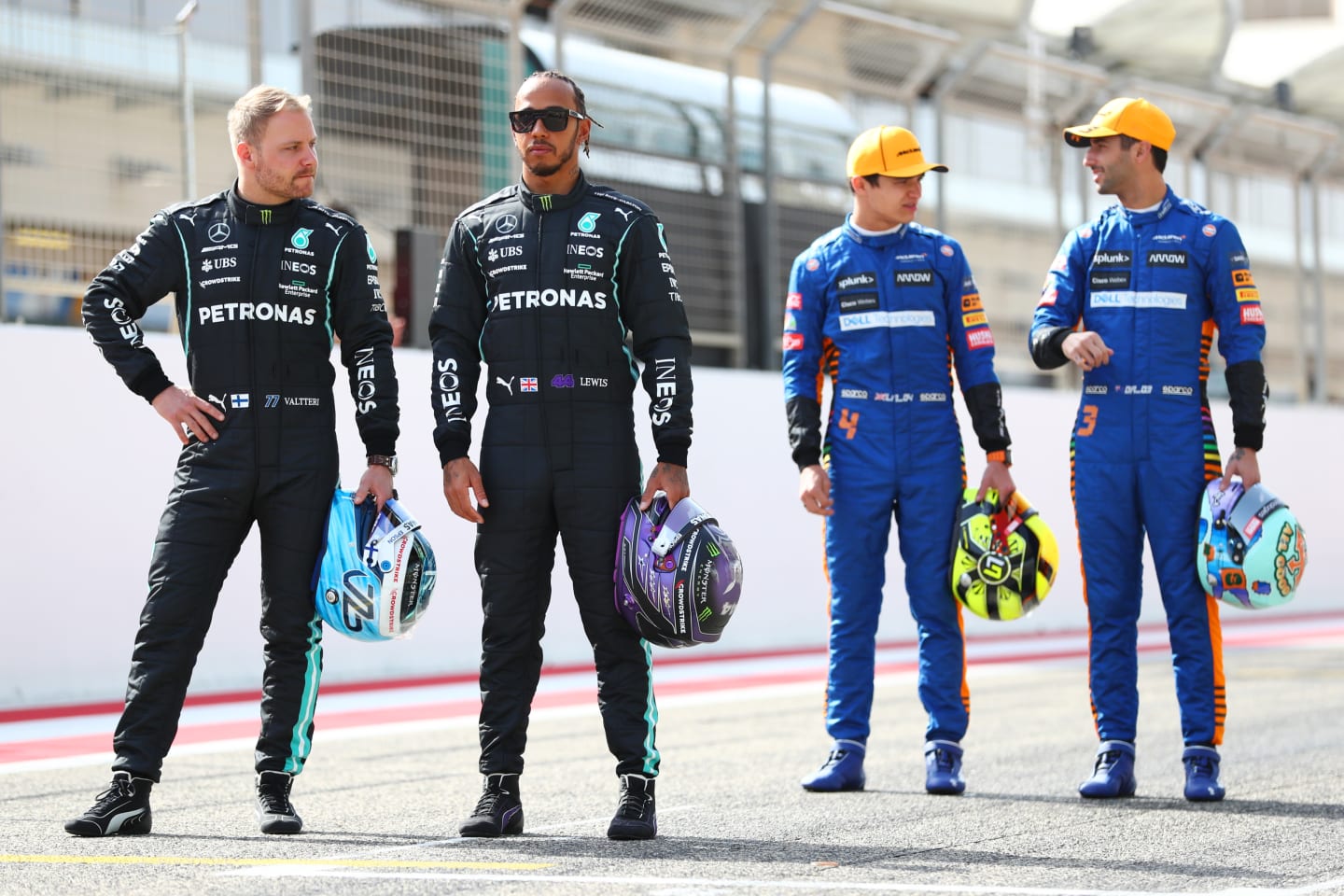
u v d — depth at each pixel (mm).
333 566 13883
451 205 32531
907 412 17625
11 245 27391
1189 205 16922
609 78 35031
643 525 13680
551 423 13922
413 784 18188
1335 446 53438
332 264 14297
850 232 17922
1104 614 16828
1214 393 49812
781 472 39312
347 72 30875
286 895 11375
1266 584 15922
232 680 29484
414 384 31984
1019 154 43969
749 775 18750
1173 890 11719
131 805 14117
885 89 40750
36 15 27531
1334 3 69875
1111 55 45594
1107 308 16906
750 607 38656
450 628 33000
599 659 14195
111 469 27953
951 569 17406
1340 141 51812
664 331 13984
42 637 27016
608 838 14000
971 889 11703
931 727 17344
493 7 33000
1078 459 17000
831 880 12016
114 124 28500
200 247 14180
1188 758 16469
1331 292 53750
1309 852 13336
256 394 14031
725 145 37406
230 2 29781
